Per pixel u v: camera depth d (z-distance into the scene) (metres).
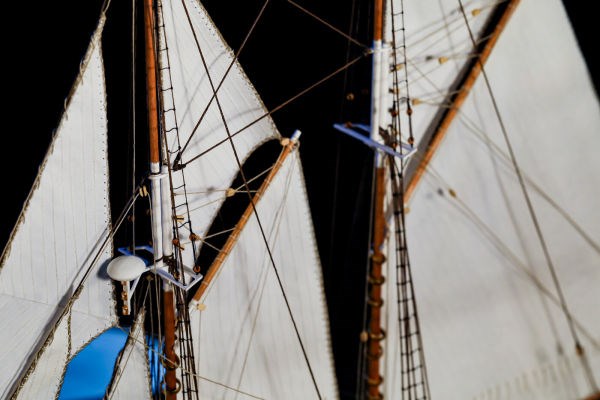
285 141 4.17
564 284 4.21
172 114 3.77
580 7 4.45
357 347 5.38
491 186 4.09
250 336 4.42
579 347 4.21
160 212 3.71
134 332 4.05
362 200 5.40
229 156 4.24
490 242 4.11
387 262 4.10
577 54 4.09
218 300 4.31
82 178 3.59
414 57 3.91
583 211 4.17
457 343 4.18
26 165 5.23
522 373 4.18
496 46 3.92
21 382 3.53
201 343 4.36
